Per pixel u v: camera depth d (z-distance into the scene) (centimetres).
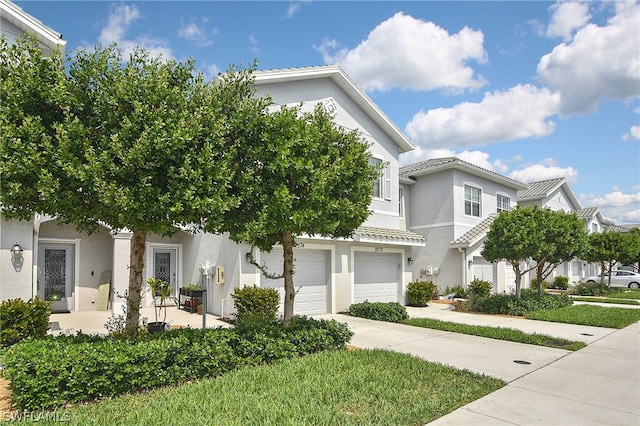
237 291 1231
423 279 2298
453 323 1318
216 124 649
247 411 527
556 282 3184
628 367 825
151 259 1655
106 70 629
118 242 1363
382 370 735
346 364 754
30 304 938
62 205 580
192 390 606
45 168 559
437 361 850
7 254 1034
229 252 1344
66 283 1457
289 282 914
